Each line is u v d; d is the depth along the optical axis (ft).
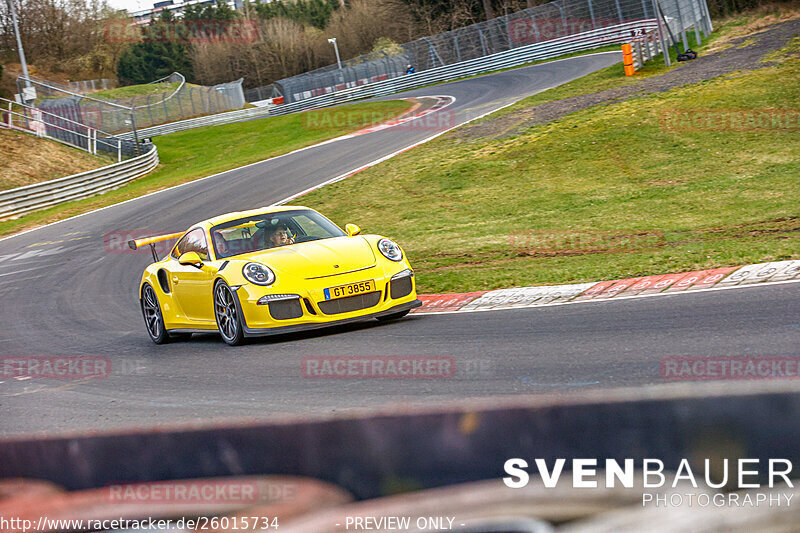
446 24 264.31
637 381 13.85
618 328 19.43
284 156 100.42
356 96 182.60
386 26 293.43
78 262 56.65
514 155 67.87
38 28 280.72
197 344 26.91
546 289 27.63
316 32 339.98
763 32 105.91
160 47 374.63
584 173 59.88
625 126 69.00
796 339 15.90
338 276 23.90
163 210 75.77
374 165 76.64
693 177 53.62
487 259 38.96
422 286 33.30
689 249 33.01
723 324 18.37
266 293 23.32
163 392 18.49
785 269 25.11
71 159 122.62
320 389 16.35
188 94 211.00
